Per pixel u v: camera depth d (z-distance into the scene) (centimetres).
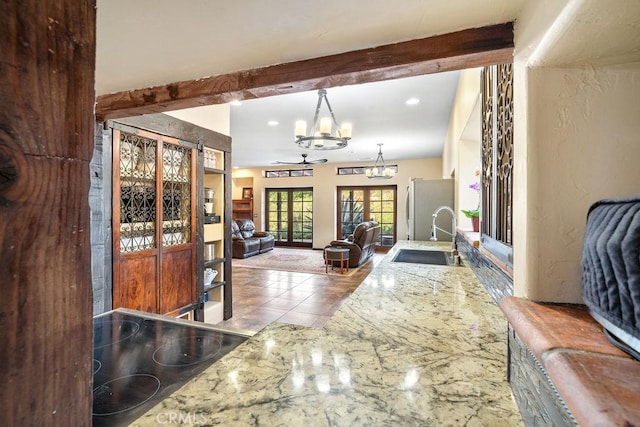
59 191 35
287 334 109
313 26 95
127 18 92
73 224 36
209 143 317
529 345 51
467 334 108
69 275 36
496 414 67
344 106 410
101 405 77
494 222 136
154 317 143
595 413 31
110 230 220
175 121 274
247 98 140
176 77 136
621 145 64
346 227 909
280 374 83
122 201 233
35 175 33
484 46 89
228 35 101
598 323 53
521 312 61
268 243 872
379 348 98
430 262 283
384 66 104
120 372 94
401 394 74
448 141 507
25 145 32
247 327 335
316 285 508
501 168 126
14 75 31
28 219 32
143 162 250
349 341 103
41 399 33
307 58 116
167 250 268
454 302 144
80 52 37
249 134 562
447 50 94
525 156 69
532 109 68
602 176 64
